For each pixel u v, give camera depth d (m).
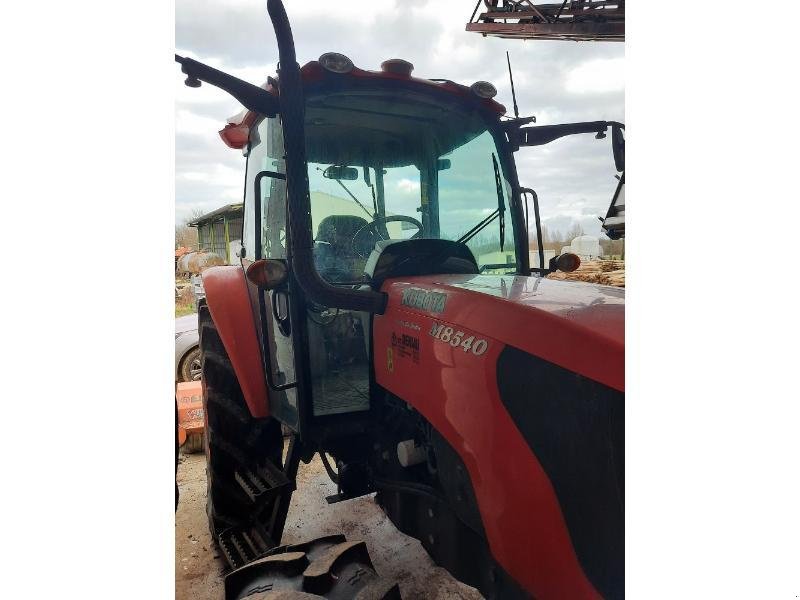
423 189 2.17
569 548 1.13
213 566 2.45
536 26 5.73
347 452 2.09
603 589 1.10
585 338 1.14
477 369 1.31
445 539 1.64
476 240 2.16
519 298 1.37
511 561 1.23
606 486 1.09
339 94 1.97
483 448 1.28
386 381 1.75
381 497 2.13
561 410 1.15
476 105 2.11
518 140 2.14
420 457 1.73
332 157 2.06
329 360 2.11
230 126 2.46
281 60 1.50
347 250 2.08
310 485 3.23
